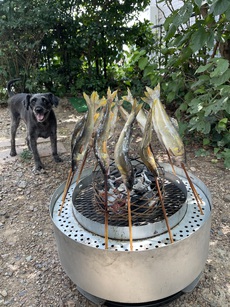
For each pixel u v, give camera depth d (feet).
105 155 3.96
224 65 7.45
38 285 5.57
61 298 5.24
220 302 4.97
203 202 4.91
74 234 4.33
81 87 19.22
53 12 16.92
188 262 4.17
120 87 19.40
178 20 7.73
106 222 3.94
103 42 19.21
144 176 4.95
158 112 4.30
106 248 3.97
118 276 3.93
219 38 8.43
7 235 7.02
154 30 21.95
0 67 17.25
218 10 6.59
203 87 9.71
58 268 5.94
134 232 4.09
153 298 4.15
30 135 9.89
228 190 8.29
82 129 4.33
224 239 6.47
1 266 6.07
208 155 10.41
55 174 9.84
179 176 5.68
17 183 9.34
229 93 8.07
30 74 17.99
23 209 8.02
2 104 18.34
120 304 4.74
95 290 4.23
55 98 10.16
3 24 16.20
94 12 18.19
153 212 4.50
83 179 5.44
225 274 5.54
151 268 3.87
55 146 10.52
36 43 16.88
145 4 18.66
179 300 5.03
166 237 4.18
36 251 6.47
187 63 11.39
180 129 10.14
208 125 9.21
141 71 16.24
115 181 5.09
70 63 18.92
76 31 18.60
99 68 20.81
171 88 10.50
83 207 4.89
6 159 11.17
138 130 12.49
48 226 7.31
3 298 5.32
